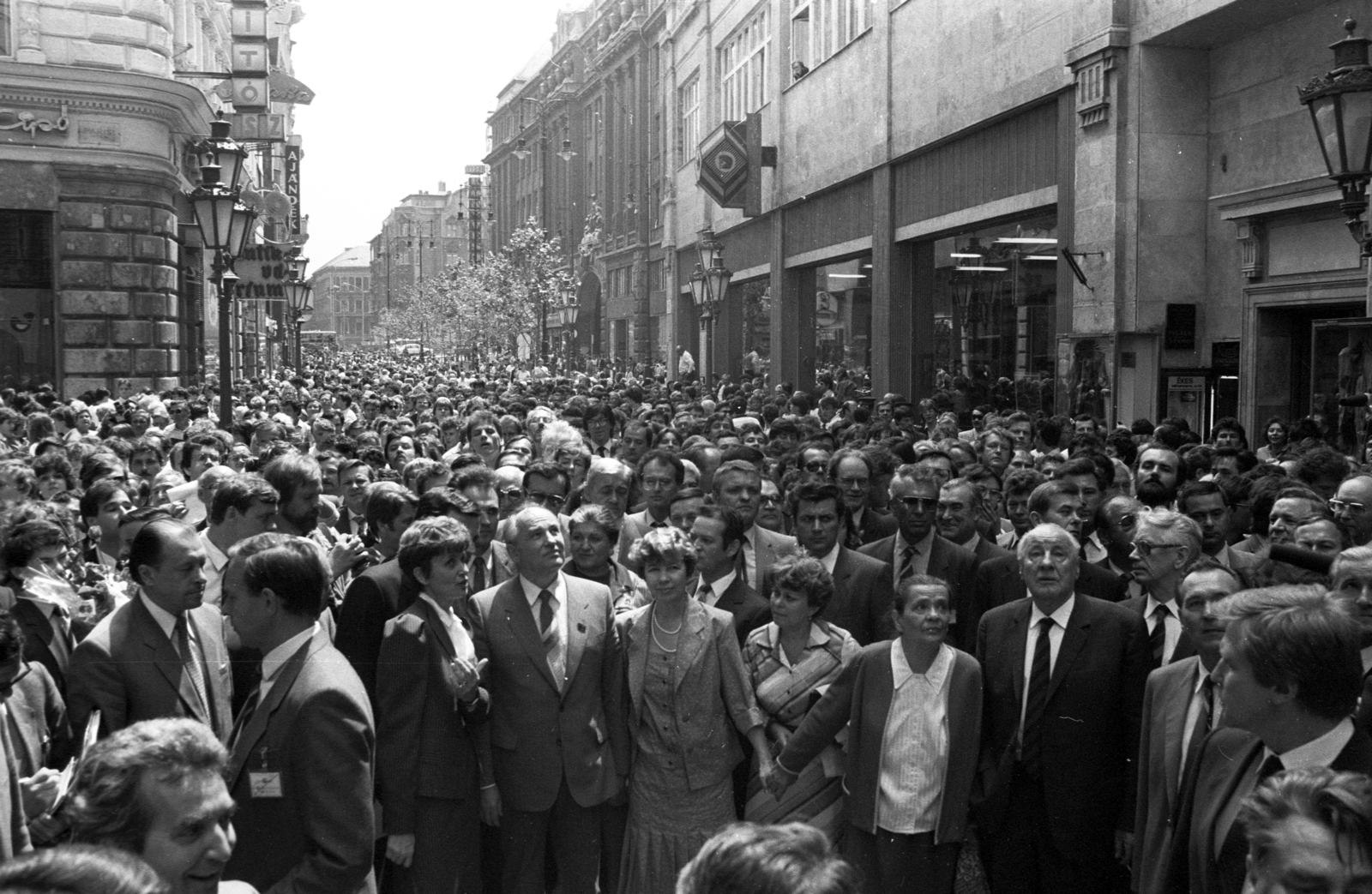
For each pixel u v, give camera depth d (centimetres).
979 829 598
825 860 224
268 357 5672
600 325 6906
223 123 1455
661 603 566
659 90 5675
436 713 539
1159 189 1733
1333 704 334
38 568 566
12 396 2264
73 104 2708
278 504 698
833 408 2250
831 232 3173
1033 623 572
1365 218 1376
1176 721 435
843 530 855
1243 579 622
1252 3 1496
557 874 592
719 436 1372
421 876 539
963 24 2258
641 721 564
